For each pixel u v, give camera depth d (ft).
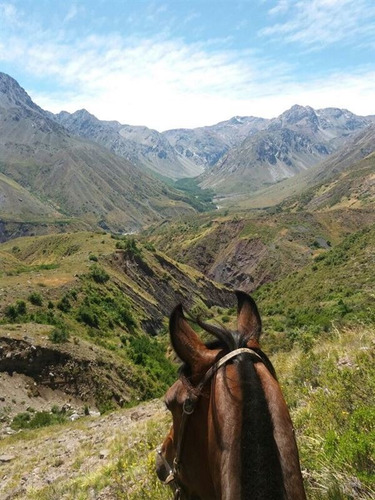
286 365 32.12
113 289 304.09
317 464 12.03
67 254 465.88
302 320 100.07
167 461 7.57
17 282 253.65
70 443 50.14
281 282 342.23
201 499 6.64
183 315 7.16
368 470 10.66
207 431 6.15
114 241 468.34
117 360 174.91
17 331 159.53
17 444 59.11
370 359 20.30
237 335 6.68
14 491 35.83
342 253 318.45
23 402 135.23
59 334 162.81
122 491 22.39
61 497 28.71
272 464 4.91
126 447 35.60
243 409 5.43
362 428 12.54
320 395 17.66
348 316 47.37
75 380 150.41
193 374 6.70
